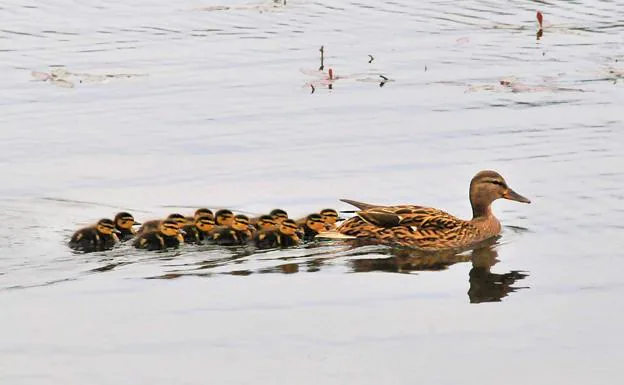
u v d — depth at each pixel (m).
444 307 14.20
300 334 13.48
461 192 17.80
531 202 17.44
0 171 18.53
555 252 15.88
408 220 16.33
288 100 21.56
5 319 13.80
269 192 17.78
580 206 17.22
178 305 14.15
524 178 18.17
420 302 14.33
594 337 13.44
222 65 23.30
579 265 15.40
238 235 16.05
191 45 24.45
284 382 12.45
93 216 16.89
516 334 13.51
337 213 16.72
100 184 18.06
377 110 21.11
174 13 26.61
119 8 26.97
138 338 13.37
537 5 27.42
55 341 13.28
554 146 19.42
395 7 27.22
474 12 26.86
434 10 26.98
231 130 20.17
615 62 23.52
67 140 19.75
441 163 18.83
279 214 16.27
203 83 22.34
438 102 21.48
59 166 18.70
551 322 13.81
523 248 16.09
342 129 20.25
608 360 12.94
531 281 14.96
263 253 15.84
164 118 20.70
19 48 24.12
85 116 20.78
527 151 19.23
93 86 22.11
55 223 16.62
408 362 12.88
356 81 22.47
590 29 25.61
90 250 15.73
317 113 20.97
